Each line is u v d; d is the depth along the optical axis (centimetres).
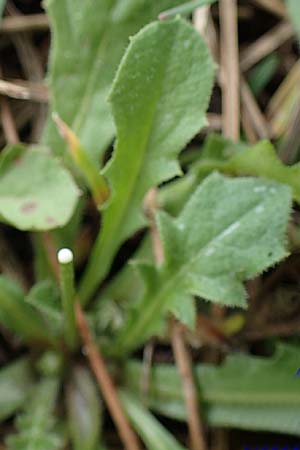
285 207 23
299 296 27
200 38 24
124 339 26
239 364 25
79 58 26
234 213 24
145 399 26
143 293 25
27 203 26
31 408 26
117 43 26
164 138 25
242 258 24
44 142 27
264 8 29
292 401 25
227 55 29
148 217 27
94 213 28
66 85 27
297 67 29
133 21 26
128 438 25
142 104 24
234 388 25
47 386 26
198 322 26
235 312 27
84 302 27
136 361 26
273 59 29
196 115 24
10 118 28
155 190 27
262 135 28
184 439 26
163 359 27
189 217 24
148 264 25
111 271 28
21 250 28
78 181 27
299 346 26
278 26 29
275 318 27
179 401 26
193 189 26
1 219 26
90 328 26
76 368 26
